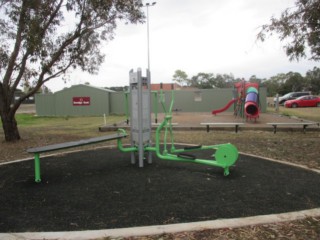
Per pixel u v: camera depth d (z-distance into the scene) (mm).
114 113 25641
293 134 11328
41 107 26000
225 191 4598
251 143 9125
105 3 10203
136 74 6082
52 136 11641
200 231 3242
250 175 5477
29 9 9586
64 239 3121
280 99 35250
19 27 9922
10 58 10172
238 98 20188
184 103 25484
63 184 5109
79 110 25656
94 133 12570
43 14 9789
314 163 6375
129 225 3461
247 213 3748
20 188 4930
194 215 3713
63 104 25703
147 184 5008
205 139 10125
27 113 30734
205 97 25312
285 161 6578
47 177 5562
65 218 3691
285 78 83125
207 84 83625
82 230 3334
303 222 3439
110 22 11266
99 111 25484
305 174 5527
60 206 4098
